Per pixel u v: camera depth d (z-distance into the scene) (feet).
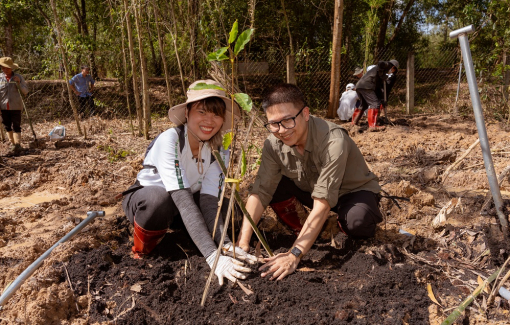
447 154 16.19
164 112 31.55
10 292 7.57
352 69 44.88
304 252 7.97
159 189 8.37
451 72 41.93
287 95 7.47
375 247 9.06
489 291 7.72
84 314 7.30
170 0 23.11
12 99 20.68
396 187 12.37
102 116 30.96
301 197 9.60
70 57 28.94
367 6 44.04
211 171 8.78
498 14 27.89
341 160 7.84
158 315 7.18
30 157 19.24
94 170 16.01
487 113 28.22
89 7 37.17
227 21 29.32
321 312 6.98
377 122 25.72
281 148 8.59
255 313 7.02
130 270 8.32
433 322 7.01
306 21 42.06
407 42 56.54
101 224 10.72
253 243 9.60
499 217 9.23
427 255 9.14
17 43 44.06
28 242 10.38
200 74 26.22
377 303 7.30
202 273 8.04
